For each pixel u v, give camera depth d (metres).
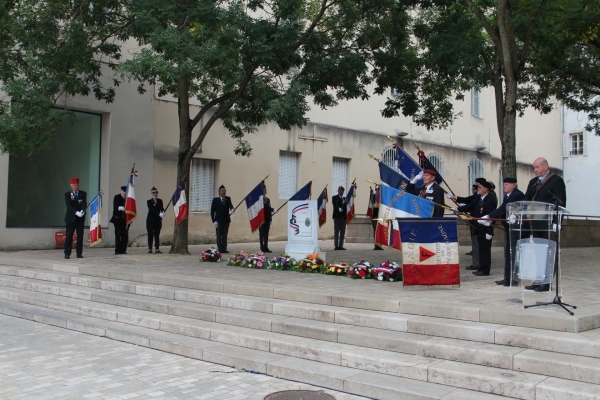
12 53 12.73
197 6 11.74
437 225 8.14
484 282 8.80
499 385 5.06
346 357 6.07
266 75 14.62
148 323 8.18
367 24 14.48
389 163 24.36
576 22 12.15
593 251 15.80
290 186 21.39
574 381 4.99
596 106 17.20
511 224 7.16
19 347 7.49
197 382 5.98
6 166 14.92
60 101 15.58
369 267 9.45
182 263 12.14
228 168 19.45
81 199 13.30
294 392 5.61
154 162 17.83
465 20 12.87
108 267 11.27
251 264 11.23
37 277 11.59
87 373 6.31
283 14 12.39
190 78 11.85
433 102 16.34
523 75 16.08
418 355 5.95
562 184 7.96
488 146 28.67
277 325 7.15
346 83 13.52
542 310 6.29
